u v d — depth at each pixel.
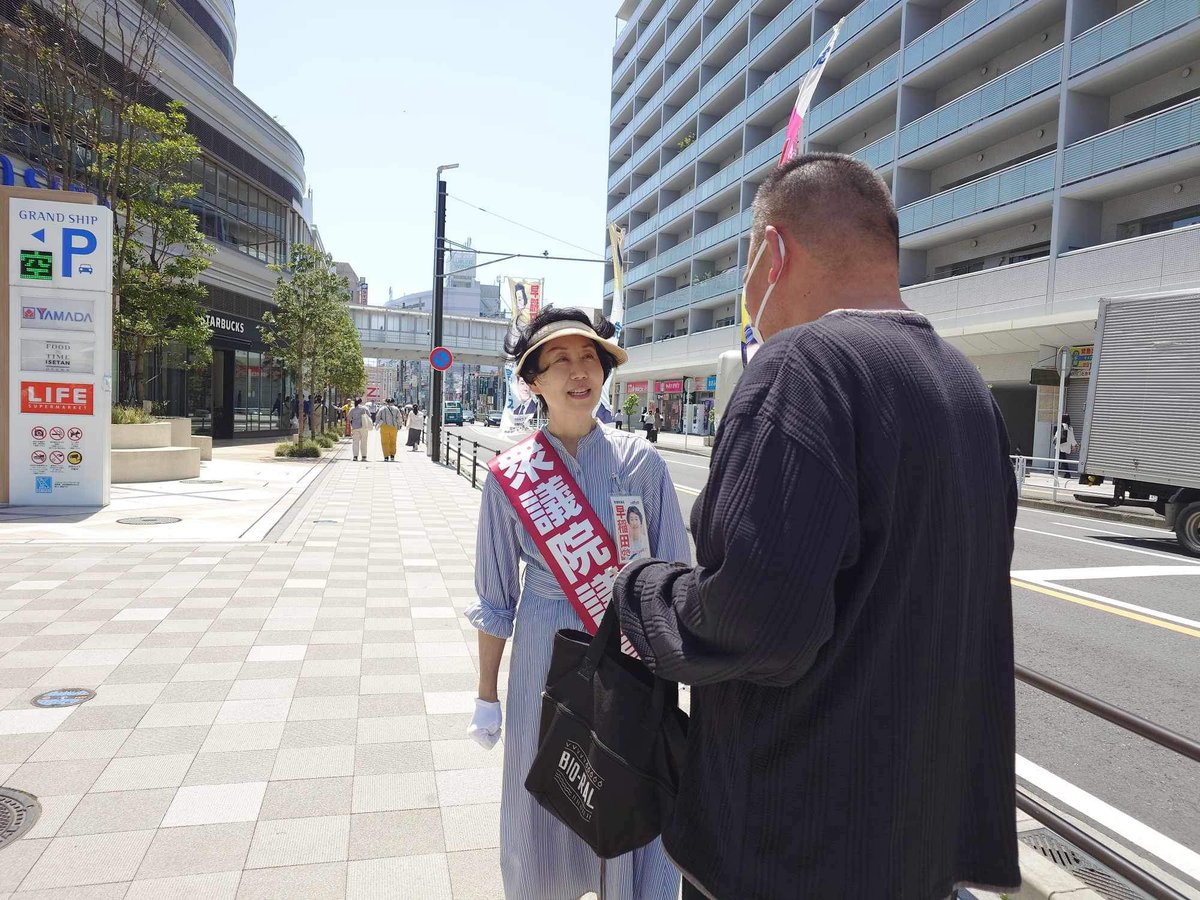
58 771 3.14
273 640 4.90
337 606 5.78
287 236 33.91
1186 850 3.03
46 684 4.03
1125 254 16.42
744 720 1.04
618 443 2.13
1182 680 4.86
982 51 21.64
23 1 13.62
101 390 10.12
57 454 10.06
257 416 32.59
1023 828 3.13
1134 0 18.30
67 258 9.82
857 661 0.96
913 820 1.00
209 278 26.31
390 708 3.90
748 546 0.89
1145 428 10.38
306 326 22.59
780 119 34.12
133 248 15.48
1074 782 3.58
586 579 1.96
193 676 4.22
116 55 17.80
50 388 9.96
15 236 9.66
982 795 1.15
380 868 2.58
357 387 40.16
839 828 0.97
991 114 20.47
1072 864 2.86
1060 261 18.06
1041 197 18.86
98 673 4.21
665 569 1.18
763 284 1.28
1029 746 3.95
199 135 24.95
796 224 1.19
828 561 0.88
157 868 2.53
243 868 2.55
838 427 0.94
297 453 22.06
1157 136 15.95
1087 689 4.70
